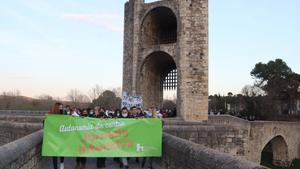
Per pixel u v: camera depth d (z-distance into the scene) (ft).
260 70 298.35
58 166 40.24
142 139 39.78
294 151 174.50
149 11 106.83
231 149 65.98
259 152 131.23
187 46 98.58
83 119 38.42
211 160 23.02
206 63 99.19
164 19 114.21
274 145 172.35
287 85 258.78
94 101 247.50
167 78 119.44
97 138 38.68
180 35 99.55
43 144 37.04
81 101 283.18
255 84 301.84
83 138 38.24
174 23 118.11
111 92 256.73
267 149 203.51
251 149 125.18
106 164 43.47
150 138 39.96
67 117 37.96
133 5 111.14
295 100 266.16
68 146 37.68
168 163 37.35
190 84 97.96
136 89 106.93
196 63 98.63
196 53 98.78
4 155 22.58
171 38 121.29
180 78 98.48
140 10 108.88
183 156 30.99
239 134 66.90
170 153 36.58
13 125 59.31
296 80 260.42
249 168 17.63
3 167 21.49
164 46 103.30
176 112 100.37
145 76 109.19
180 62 98.84
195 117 97.25
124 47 114.21
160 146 40.01
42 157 41.32
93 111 45.70
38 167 37.91
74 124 38.14
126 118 39.86
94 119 38.81
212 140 63.93
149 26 111.86
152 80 113.80
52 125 37.55
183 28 99.04
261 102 256.73
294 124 173.58
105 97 250.98
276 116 252.83
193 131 62.18
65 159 46.65
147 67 109.60
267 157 189.37
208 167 23.30
